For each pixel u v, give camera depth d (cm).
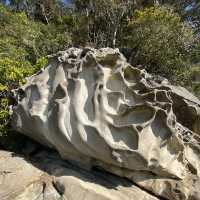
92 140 446
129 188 458
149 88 506
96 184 446
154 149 459
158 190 465
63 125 454
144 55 1469
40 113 477
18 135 566
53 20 1997
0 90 670
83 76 484
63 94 471
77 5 1944
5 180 441
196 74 1555
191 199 462
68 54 516
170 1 1934
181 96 619
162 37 1438
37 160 504
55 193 422
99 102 458
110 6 1636
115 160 439
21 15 1602
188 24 1664
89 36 1670
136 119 468
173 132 467
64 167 470
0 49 1136
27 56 1252
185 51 1502
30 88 510
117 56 499
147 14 1439
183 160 495
